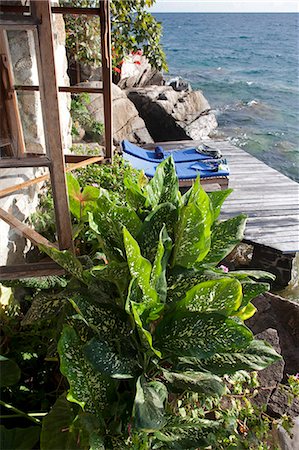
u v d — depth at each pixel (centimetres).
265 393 168
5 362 137
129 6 498
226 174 439
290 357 205
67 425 119
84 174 263
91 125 505
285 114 1170
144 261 112
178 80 965
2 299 158
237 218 151
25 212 191
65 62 310
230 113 1162
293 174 779
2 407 140
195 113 881
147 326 121
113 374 108
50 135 135
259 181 518
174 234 137
